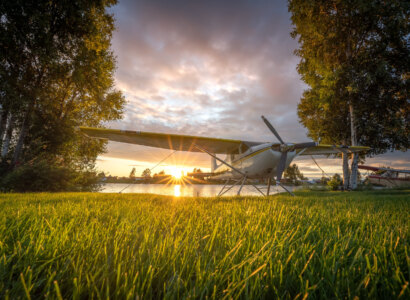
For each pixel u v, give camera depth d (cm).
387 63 1098
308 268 70
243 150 664
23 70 902
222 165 817
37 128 936
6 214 168
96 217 173
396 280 56
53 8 942
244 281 57
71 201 314
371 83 1142
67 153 1084
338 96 1243
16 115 882
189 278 60
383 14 1124
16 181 720
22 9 838
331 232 122
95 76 1150
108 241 95
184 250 82
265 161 574
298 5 1315
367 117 1276
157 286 61
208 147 718
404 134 1230
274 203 299
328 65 1305
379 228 135
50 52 864
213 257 75
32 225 128
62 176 832
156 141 660
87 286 55
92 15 1090
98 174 1102
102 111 1267
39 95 888
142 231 114
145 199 379
